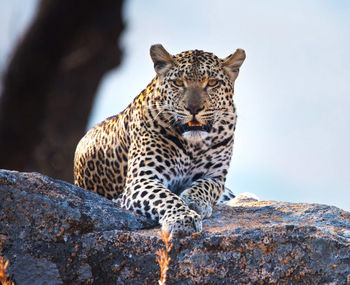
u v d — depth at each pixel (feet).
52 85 57.62
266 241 32.76
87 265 32.89
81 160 47.21
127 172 42.98
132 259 32.86
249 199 41.86
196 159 42.09
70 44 56.65
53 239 33.30
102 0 56.90
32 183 34.55
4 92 56.54
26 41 55.11
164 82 41.34
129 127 42.86
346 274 32.14
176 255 32.83
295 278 32.35
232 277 32.40
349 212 37.81
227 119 42.04
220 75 41.52
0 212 33.24
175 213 35.27
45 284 32.48
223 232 33.40
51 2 54.70
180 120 40.78
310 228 33.14
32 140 58.65
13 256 32.68
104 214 34.71
